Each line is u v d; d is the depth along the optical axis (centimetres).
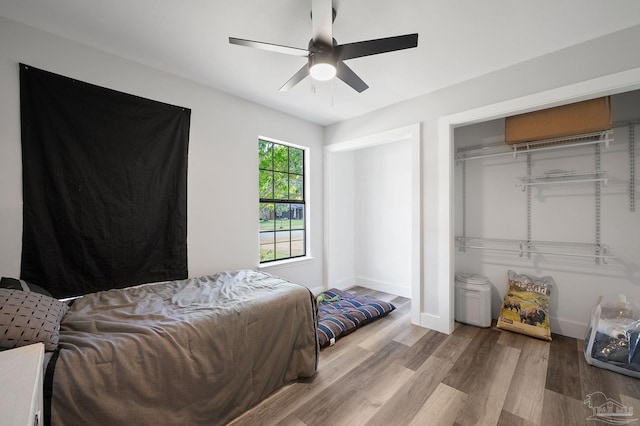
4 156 165
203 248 254
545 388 174
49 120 179
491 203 290
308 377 191
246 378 159
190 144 245
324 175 378
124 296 184
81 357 112
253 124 294
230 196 275
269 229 328
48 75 178
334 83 250
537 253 263
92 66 195
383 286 406
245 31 178
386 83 249
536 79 207
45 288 177
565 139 235
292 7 155
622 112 221
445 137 255
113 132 204
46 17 164
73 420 104
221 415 147
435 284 265
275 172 335
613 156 225
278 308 181
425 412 155
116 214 205
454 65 218
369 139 321
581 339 238
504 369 196
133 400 119
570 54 193
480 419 149
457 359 211
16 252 168
